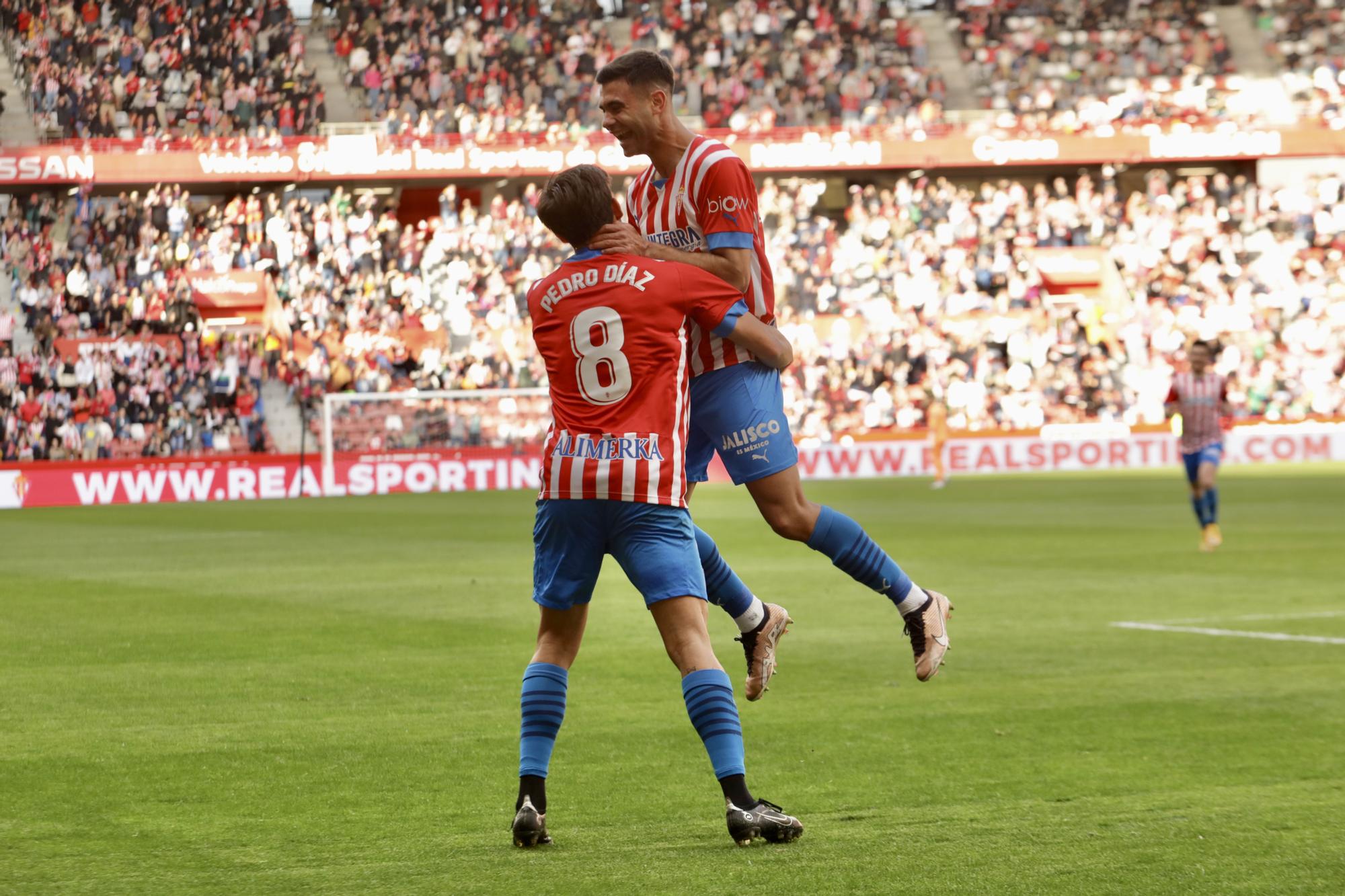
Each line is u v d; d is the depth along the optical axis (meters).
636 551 16.75
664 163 19.02
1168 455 131.50
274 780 20.97
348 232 131.38
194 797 19.95
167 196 127.81
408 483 120.81
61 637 37.12
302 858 16.55
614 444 16.66
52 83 126.94
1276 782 20.20
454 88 137.88
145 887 15.27
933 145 134.62
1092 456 130.62
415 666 32.06
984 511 80.50
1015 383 133.88
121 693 28.77
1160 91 145.38
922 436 127.69
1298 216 144.88
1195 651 32.81
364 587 48.41
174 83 130.88
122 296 125.44
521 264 133.38
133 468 114.19
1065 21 150.75
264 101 131.50
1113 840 16.62
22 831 17.97
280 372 126.06
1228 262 142.12
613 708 26.73
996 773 20.97
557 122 137.75
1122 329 137.50
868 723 25.11
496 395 123.38
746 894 14.44
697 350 19.19
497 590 47.34
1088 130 136.25
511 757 22.58
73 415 119.94
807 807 18.98
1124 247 140.88
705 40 143.38
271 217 131.12
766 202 138.62
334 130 131.75
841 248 137.25
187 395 123.00
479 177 132.75
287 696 28.38
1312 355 138.12
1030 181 146.12
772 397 19.33
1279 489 92.94
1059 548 58.59
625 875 15.30
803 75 143.00
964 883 14.79
